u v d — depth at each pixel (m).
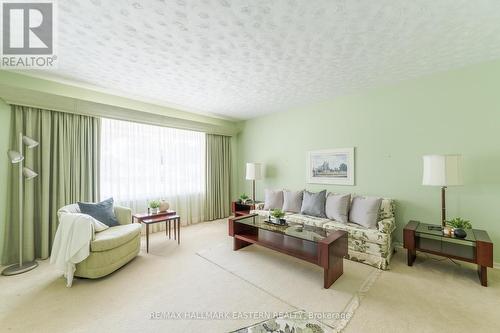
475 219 2.58
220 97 3.70
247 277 2.31
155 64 2.54
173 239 3.55
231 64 2.56
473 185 2.60
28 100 2.66
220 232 3.96
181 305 1.84
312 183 4.05
